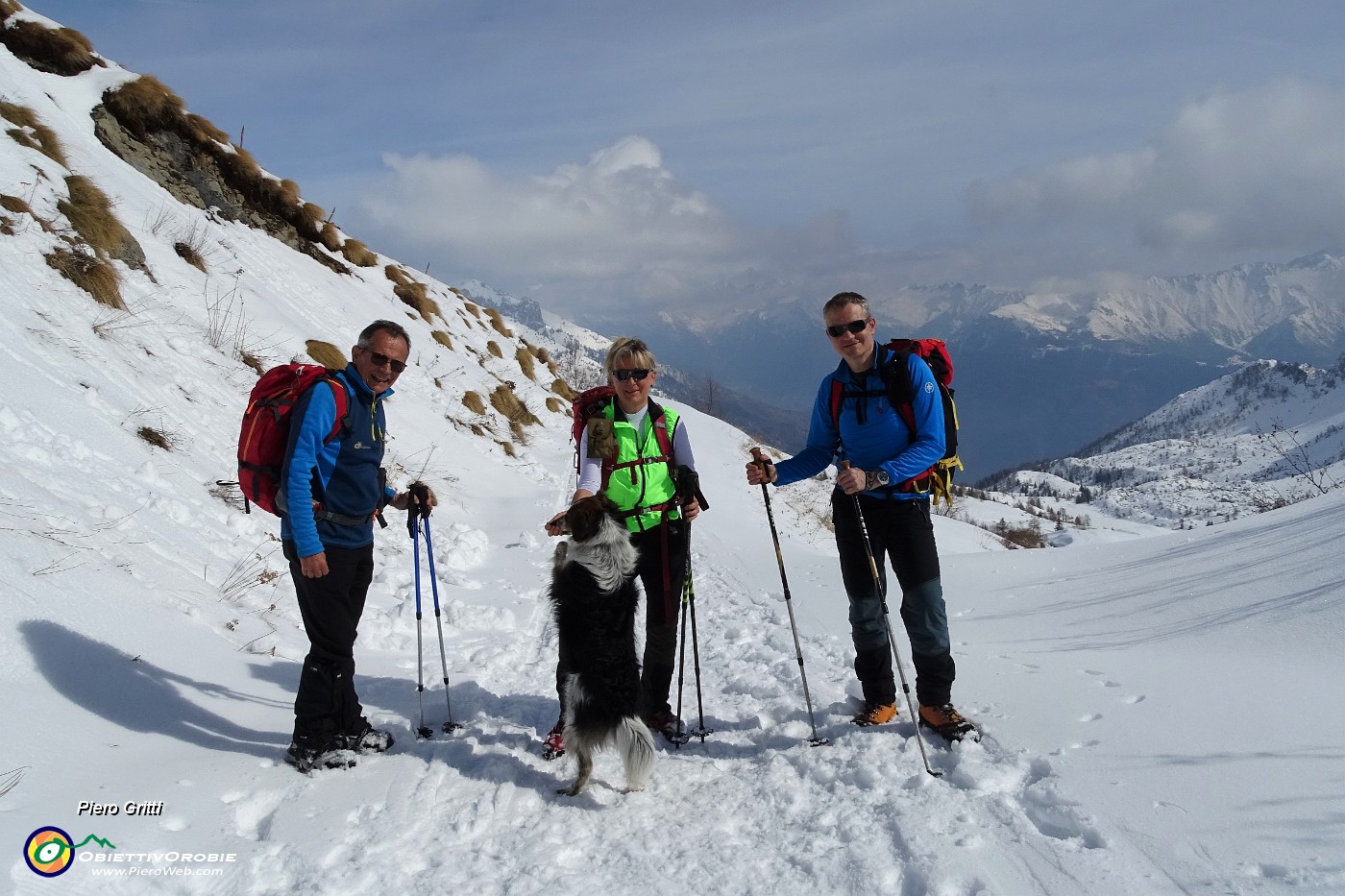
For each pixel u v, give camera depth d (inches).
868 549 167.5
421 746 176.4
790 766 165.2
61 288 339.9
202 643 204.1
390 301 779.4
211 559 255.3
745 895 121.9
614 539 159.5
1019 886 113.5
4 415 238.5
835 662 243.8
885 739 170.2
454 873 128.1
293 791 150.9
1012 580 322.3
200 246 502.9
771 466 182.2
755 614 316.8
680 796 157.0
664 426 181.6
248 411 157.2
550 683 235.6
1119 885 109.8
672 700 220.5
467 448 590.9
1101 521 2507.4
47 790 130.3
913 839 128.5
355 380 160.2
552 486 613.0
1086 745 152.5
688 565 187.0
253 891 120.6
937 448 165.5
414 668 236.5
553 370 1155.9
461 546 388.2
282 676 208.8
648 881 126.5
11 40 553.0
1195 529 348.8
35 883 108.7
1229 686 168.6
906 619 170.9
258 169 688.4
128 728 158.9
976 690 191.0
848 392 174.9
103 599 191.2
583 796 157.0
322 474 156.0
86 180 407.5
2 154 379.9
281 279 593.6
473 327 963.3
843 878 123.4
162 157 587.8
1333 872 103.2
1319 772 127.7
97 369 312.7
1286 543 245.6
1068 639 229.1
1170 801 128.0
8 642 158.6
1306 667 169.3
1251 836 114.8
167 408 332.8
